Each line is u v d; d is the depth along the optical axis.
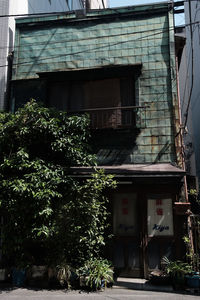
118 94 10.42
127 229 9.23
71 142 8.81
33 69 11.38
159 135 9.88
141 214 9.14
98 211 8.44
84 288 7.66
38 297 6.96
